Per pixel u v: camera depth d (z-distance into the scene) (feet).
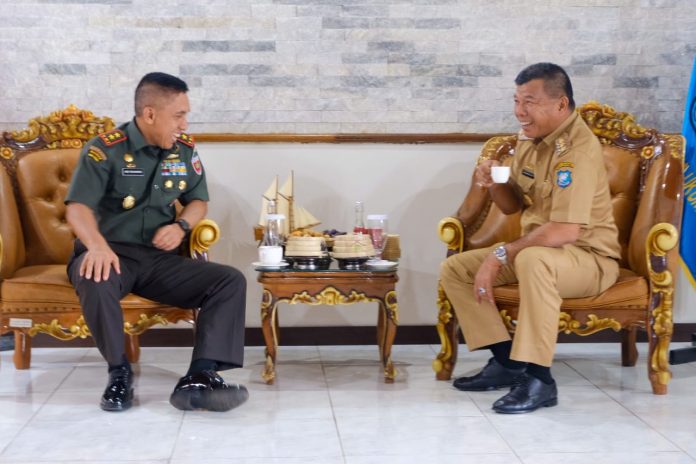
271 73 13.67
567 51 13.82
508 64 13.82
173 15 13.50
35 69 13.48
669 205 11.46
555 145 11.09
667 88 13.93
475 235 12.57
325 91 13.75
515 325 11.30
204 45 13.57
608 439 9.52
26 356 12.45
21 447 9.21
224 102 13.69
